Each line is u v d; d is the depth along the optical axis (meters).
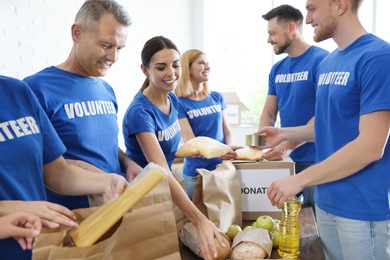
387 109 1.29
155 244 0.93
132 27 4.63
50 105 1.34
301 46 2.55
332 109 1.50
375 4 5.93
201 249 1.29
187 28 6.29
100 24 1.33
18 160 1.01
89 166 1.29
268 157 1.84
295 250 1.35
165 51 1.75
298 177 1.42
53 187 1.17
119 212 0.78
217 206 1.53
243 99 6.73
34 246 0.76
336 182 1.49
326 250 1.63
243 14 6.54
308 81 2.47
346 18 1.46
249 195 1.75
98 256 0.79
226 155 1.92
